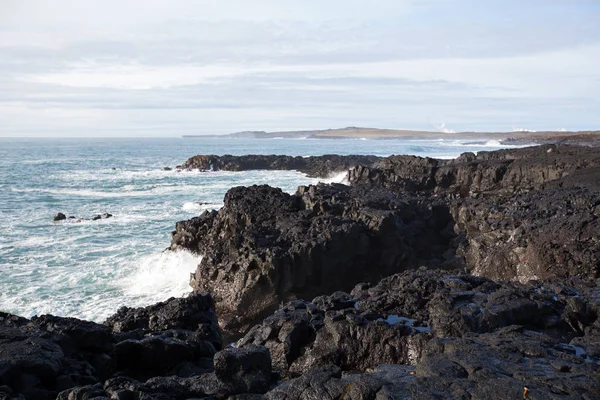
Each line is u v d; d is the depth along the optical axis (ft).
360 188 116.88
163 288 88.17
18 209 159.94
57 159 401.08
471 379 29.55
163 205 168.35
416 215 100.68
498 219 87.56
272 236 83.10
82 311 76.84
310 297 77.10
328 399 29.22
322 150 584.40
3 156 434.71
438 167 145.59
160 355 39.04
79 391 29.35
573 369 30.32
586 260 68.23
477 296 45.52
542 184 117.08
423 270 58.95
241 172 286.05
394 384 29.35
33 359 31.48
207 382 32.09
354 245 82.74
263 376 32.45
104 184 226.58
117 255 104.27
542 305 43.68
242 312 75.92
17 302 79.05
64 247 110.63
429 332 40.37
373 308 46.85
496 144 614.75
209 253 84.58
